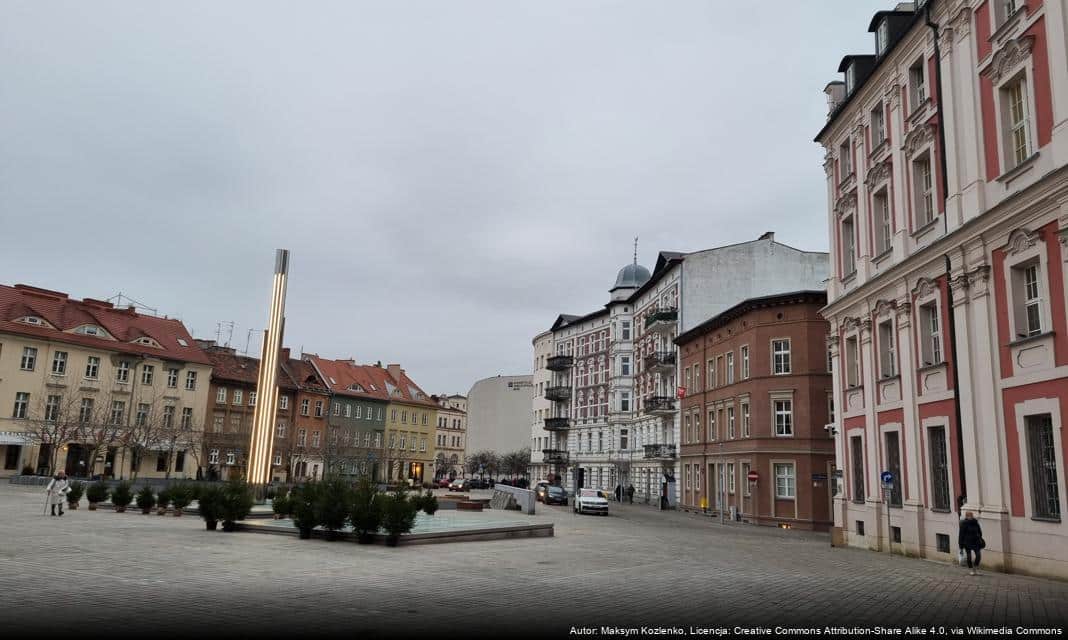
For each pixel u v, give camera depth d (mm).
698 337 50562
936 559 20297
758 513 39594
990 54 18875
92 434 54344
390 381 99062
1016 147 18172
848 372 27625
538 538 23266
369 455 77562
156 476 64750
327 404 85188
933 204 21500
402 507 18203
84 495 36938
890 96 24125
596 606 10297
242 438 68062
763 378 40562
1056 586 14375
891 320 23750
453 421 135000
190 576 11664
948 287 20203
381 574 12891
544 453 83125
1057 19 16203
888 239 24938
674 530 31297
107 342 62219
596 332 77250
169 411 67062
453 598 10570
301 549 16500
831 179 29719
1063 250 15844
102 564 12609
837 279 28875
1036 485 16656
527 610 9812
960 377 19312
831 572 16094
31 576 11055
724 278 54562
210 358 73938
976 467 18500
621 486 63438
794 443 38844
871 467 24781
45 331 57969
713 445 47094
